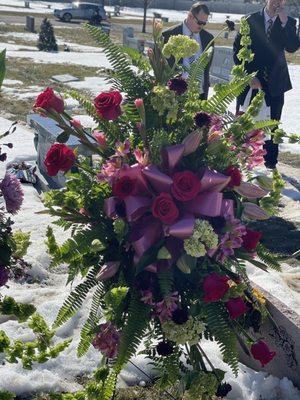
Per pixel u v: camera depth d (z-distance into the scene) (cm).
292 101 652
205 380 133
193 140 130
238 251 138
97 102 134
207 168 132
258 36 361
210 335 138
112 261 134
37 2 2669
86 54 1045
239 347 174
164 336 138
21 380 164
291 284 232
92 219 138
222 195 132
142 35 1617
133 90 141
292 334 160
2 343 125
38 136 360
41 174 349
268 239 281
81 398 128
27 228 268
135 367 172
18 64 865
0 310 124
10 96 623
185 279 134
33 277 227
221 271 136
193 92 146
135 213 128
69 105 562
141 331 129
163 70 143
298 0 2164
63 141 139
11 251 124
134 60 144
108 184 133
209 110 142
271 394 166
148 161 130
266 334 163
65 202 137
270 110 377
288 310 162
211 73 738
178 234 125
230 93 142
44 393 164
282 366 167
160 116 140
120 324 137
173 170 131
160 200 124
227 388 141
